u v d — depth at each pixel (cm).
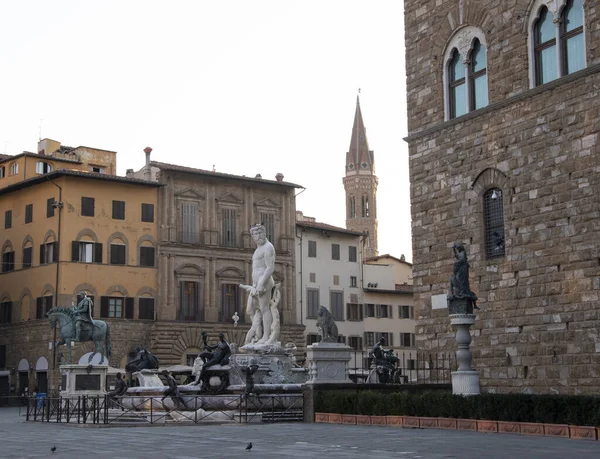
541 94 3647
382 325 10938
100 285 8606
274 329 4256
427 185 4225
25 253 8919
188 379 4906
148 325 8844
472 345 3875
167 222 9125
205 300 9231
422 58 4316
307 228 10288
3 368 8950
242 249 9531
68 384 4934
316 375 3750
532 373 3578
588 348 3359
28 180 8756
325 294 10394
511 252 3734
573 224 3466
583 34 3509
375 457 2122
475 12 4003
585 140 3444
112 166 10250
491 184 3866
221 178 9506
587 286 3388
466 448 2323
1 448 2591
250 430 3122
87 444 2653
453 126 4094
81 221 8588
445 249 4091
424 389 3822
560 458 2047
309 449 2364
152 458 2173
